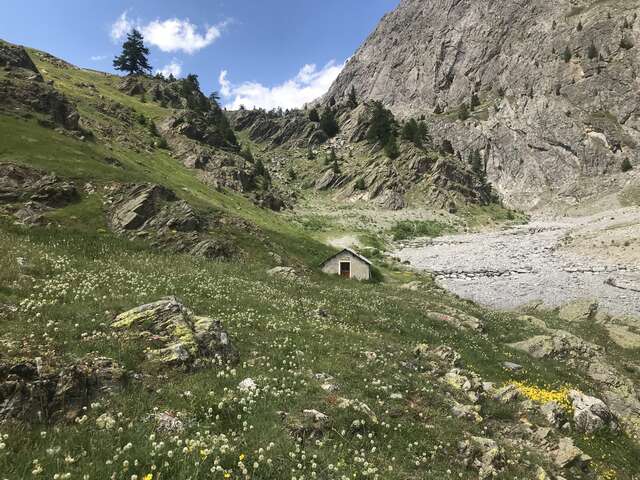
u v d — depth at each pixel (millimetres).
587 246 101812
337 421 12234
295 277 42250
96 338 13492
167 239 45062
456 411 16203
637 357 36781
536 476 13680
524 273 84625
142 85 178125
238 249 50594
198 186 98875
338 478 9656
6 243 25812
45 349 11633
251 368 14852
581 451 15969
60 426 9227
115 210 47219
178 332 14781
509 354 28312
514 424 17500
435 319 32875
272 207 132375
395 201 171250
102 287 20250
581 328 43750
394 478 10492
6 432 8516
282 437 10648
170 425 10070
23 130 60625
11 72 75750
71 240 37000
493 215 174500
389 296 41406
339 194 185750
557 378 25812
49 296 17188
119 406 10398
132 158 90125
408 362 20297
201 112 179250
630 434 19844
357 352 19016
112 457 8406
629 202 173875
